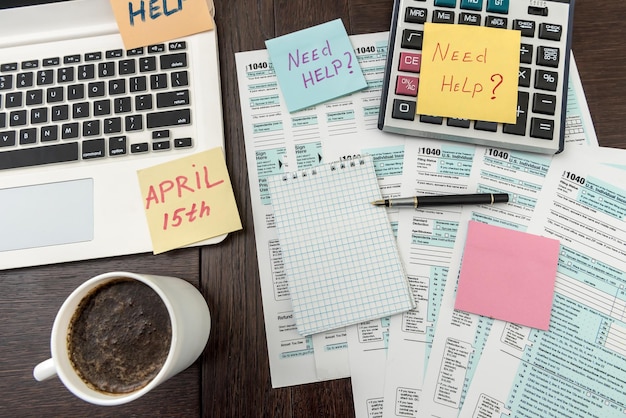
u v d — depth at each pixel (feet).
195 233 1.42
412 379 1.36
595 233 1.42
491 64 1.43
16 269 1.43
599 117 1.49
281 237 1.43
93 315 1.20
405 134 1.49
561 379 1.34
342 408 1.36
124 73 1.49
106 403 1.06
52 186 1.44
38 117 1.46
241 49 1.58
